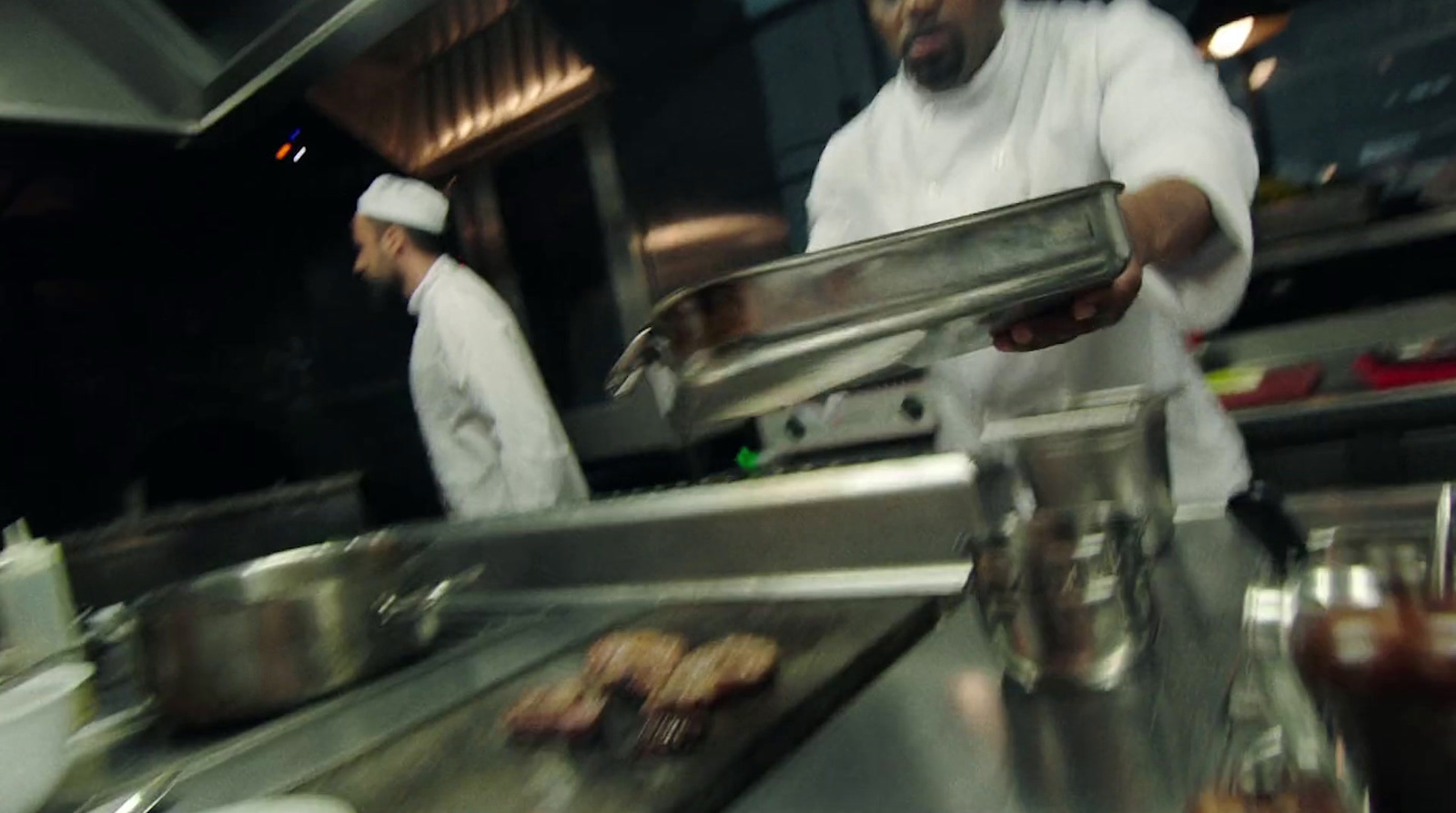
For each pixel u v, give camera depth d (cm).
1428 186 139
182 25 142
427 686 71
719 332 45
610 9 170
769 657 57
